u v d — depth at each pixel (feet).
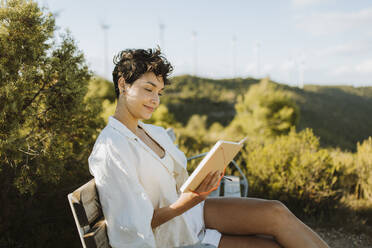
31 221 7.27
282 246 4.59
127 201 3.82
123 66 4.43
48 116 6.76
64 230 7.52
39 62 6.43
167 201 4.46
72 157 7.60
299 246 4.43
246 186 7.95
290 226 4.56
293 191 10.95
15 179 6.32
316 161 11.00
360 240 9.38
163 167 4.49
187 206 3.98
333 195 10.87
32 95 6.39
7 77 5.79
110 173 3.88
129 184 3.88
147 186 4.28
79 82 7.15
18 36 6.16
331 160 11.37
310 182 10.78
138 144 4.26
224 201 4.99
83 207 3.56
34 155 6.45
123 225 3.77
